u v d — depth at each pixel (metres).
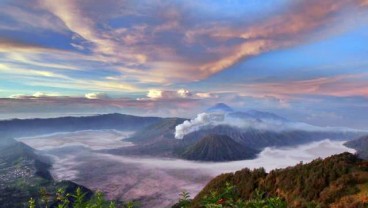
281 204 14.82
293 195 59.88
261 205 14.76
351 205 44.66
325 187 57.47
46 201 15.49
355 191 50.91
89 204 14.88
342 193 51.66
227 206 14.95
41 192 15.82
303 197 57.09
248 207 14.68
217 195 15.22
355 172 57.72
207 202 15.27
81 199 15.02
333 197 51.72
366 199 44.59
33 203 15.39
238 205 14.64
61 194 15.42
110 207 15.04
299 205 54.44
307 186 59.75
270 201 14.84
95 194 15.31
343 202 47.47
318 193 56.47
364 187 51.34
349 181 54.97
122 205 15.40
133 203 15.47
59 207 14.95
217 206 14.52
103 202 15.16
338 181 55.47
